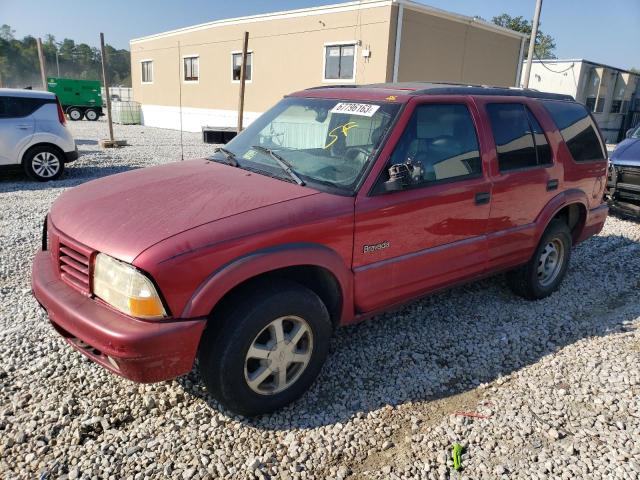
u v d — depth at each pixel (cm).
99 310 259
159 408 303
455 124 375
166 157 1416
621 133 3278
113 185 336
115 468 256
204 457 266
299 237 284
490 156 392
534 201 434
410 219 337
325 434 288
